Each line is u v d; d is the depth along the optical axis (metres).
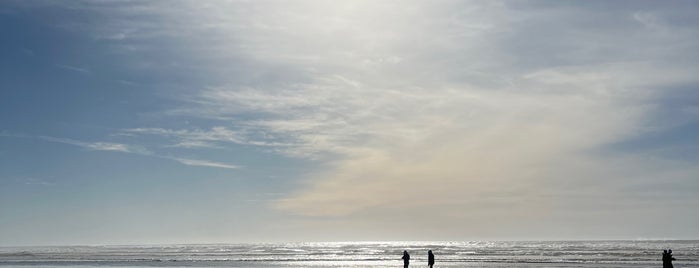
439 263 67.31
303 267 60.94
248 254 108.81
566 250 118.06
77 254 117.50
